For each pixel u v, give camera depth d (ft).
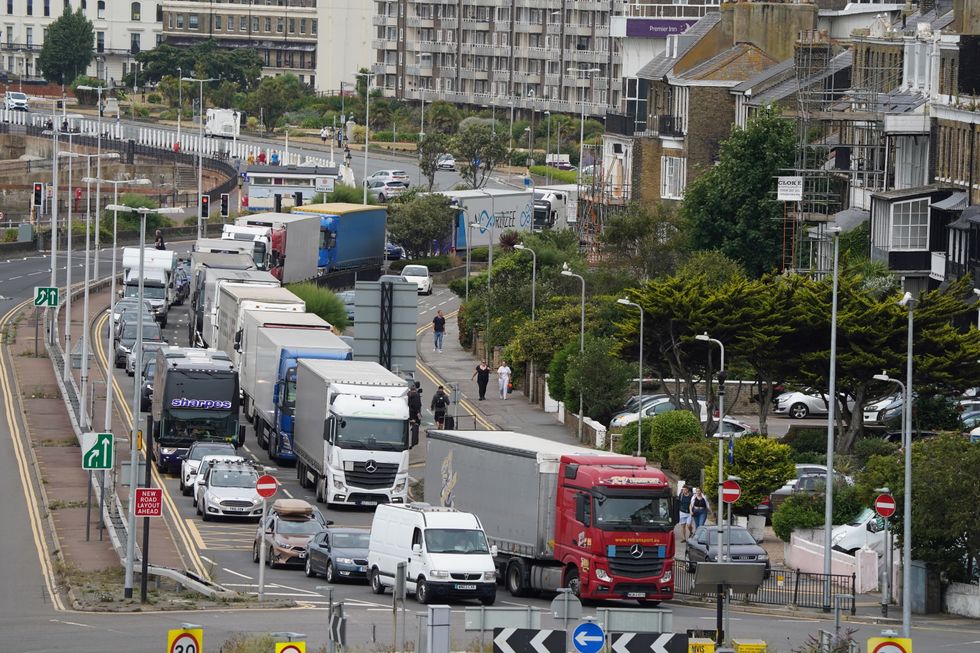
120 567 474.49
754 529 555.69
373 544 450.71
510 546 455.63
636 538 427.33
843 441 629.92
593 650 266.77
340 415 577.43
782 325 626.23
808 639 366.02
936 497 447.83
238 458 576.20
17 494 590.96
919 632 407.85
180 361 632.38
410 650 337.72
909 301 419.95
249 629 376.48
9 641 364.17
